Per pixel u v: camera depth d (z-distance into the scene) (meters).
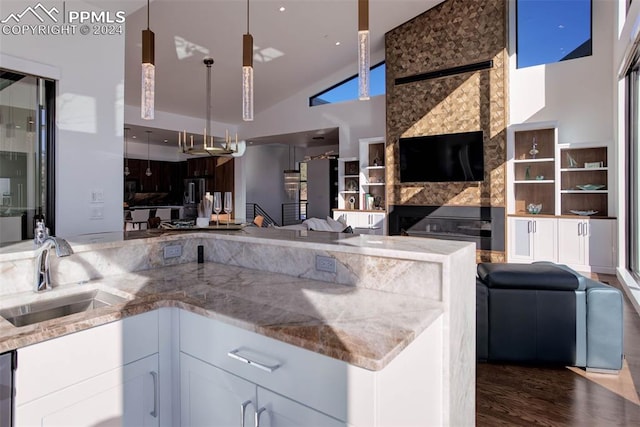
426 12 6.76
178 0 4.67
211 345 1.33
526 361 2.72
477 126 6.34
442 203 6.70
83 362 1.24
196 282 1.74
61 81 3.16
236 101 8.30
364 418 0.95
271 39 6.18
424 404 1.25
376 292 1.55
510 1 6.40
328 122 8.58
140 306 1.39
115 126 3.54
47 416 1.15
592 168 5.66
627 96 4.95
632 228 4.90
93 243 1.86
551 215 5.81
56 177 3.15
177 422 1.47
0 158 2.95
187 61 6.24
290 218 11.95
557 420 2.08
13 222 3.02
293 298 1.47
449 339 1.38
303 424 1.07
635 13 3.70
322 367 1.03
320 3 5.36
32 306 1.55
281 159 11.69
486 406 2.22
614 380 2.51
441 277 1.42
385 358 0.95
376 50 7.94
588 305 2.62
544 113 6.16
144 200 11.59
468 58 6.40
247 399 1.22
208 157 11.48
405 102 7.02
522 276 2.71
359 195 8.05
